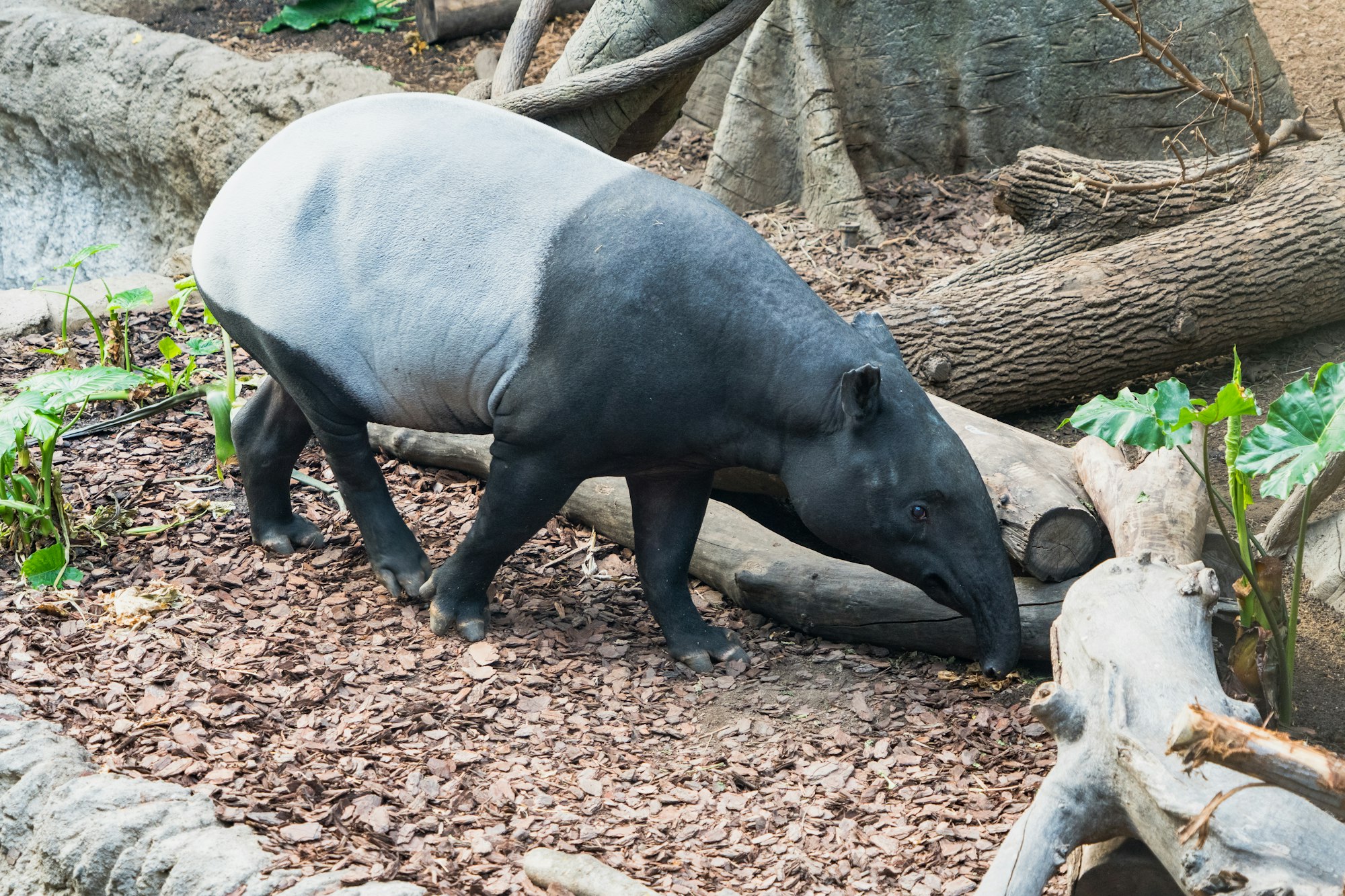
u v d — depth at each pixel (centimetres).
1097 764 412
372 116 611
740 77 1159
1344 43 1258
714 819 525
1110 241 962
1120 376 866
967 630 628
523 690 611
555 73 946
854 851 502
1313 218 873
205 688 591
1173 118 1127
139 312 1009
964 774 554
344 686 607
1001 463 652
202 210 1467
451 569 643
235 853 450
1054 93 1155
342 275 596
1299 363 902
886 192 1177
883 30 1167
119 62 1505
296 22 1627
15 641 623
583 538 762
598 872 452
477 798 530
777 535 709
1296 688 599
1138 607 461
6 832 504
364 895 421
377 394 618
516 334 571
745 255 567
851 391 529
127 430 856
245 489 716
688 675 636
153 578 689
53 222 1648
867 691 621
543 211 573
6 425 653
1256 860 353
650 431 573
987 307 846
